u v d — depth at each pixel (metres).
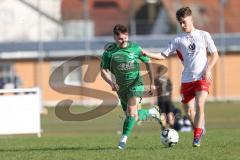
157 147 41.69
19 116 67.12
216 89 164.25
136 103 41.38
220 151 37.72
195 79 39.56
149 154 36.56
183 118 77.81
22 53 165.00
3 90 66.50
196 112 39.47
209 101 159.50
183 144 43.56
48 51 164.25
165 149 39.50
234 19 170.88
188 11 39.56
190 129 77.44
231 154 36.28
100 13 169.12
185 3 175.12
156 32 163.75
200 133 40.03
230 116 119.19
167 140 41.41
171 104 78.00
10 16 173.12
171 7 169.62
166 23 164.88
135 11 166.88
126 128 41.25
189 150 38.38
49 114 131.00
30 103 67.44
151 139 54.62
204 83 39.47
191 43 39.59
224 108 139.50
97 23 167.12
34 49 165.50
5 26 173.12
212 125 99.38
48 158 36.69
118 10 169.88
